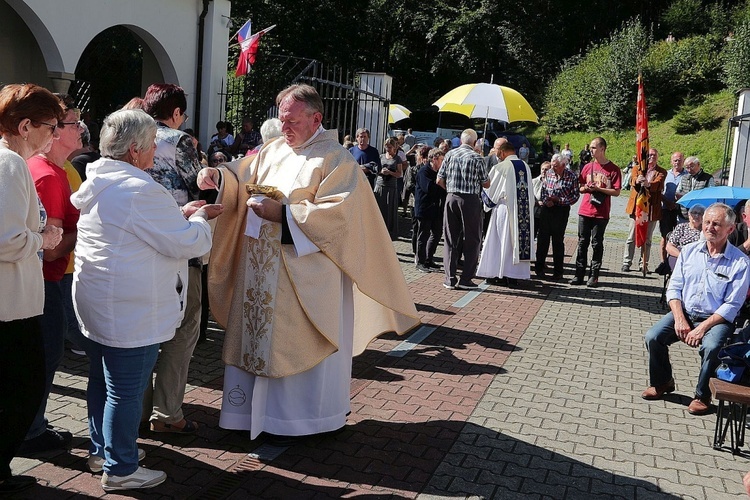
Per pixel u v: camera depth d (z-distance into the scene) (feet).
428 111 92.12
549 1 129.29
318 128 13.82
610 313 27.76
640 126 33.71
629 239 37.60
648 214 34.47
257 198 12.94
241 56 44.27
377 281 14.40
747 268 16.88
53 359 12.47
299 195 13.20
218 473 12.59
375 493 12.20
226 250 14.16
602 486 13.05
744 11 117.60
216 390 16.74
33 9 32.53
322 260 13.41
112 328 10.70
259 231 13.37
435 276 33.40
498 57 129.59
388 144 41.14
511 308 27.55
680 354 22.70
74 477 12.01
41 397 10.99
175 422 13.82
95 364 11.76
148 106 13.41
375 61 125.59
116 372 11.01
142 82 47.60
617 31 119.14
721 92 103.04
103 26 36.45
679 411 17.29
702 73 105.70
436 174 33.60
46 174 11.71
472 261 30.83
